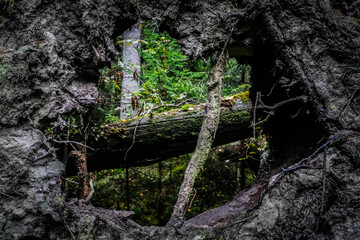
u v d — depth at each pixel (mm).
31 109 1883
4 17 2055
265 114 3221
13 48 2000
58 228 1759
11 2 2012
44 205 1715
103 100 2703
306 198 1885
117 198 4102
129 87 4559
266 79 2947
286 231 1830
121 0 2076
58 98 1998
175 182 4395
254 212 1909
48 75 1961
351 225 1787
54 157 1873
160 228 1968
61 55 2078
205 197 4270
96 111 4742
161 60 3545
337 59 2191
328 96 2084
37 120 1892
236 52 2674
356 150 1925
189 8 2143
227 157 4676
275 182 1942
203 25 2133
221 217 2529
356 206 1827
